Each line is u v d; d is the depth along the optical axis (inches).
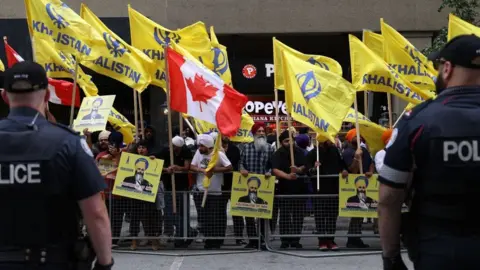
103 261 126.5
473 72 123.6
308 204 367.2
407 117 125.4
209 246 375.6
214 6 759.7
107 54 366.6
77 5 744.3
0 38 698.8
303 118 357.1
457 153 117.6
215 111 346.0
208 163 372.5
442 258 117.1
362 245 377.1
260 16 761.6
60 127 127.4
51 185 121.1
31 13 368.2
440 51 130.0
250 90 788.6
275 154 378.3
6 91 128.7
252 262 335.6
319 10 760.3
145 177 356.5
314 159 380.5
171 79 353.1
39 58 397.4
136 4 753.6
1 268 120.0
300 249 372.5
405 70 402.6
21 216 120.7
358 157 363.9
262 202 362.0
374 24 756.6
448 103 122.4
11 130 123.8
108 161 377.4
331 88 360.8
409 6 750.5
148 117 792.9
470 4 569.6
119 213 369.1
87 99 393.4
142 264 331.6
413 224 124.9
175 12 757.9
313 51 807.7
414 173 124.8
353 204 360.5
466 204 117.1
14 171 120.8
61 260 122.3
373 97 742.5
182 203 369.7
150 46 419.2
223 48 458.6
